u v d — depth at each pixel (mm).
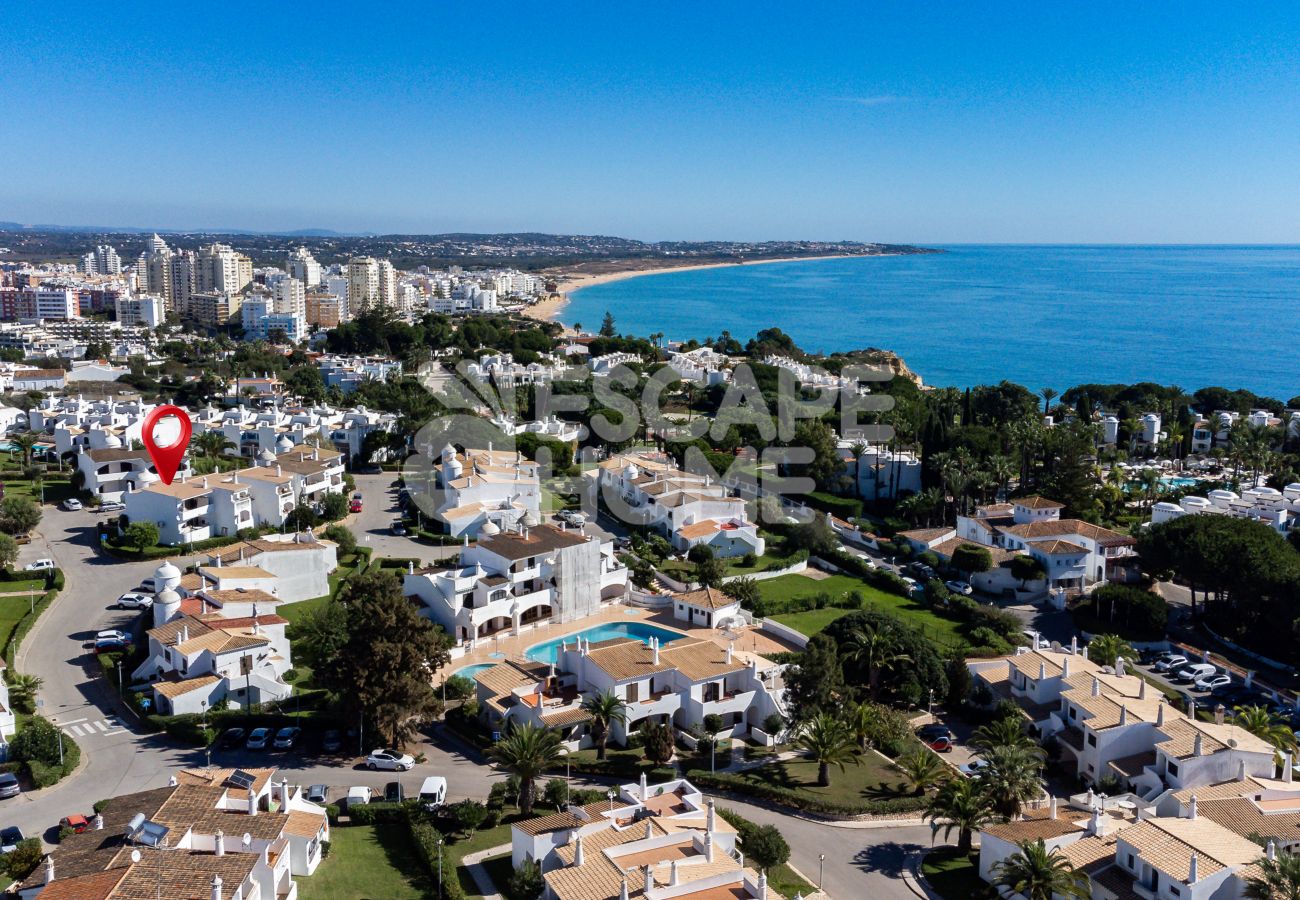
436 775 95812
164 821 73562
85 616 131375
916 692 110500
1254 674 129000
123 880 65125
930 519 195125
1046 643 123250
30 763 91312
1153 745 97500
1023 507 173000
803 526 175125
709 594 137125
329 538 160500
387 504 192375
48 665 116625
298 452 193000
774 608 142875
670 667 106312
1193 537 146750
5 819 84938
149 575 147375
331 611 121062
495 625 130000
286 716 103562
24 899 66500
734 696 106750
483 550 135750
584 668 107562
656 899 66875
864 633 114625
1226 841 74062
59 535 165375
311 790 89125
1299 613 133125
